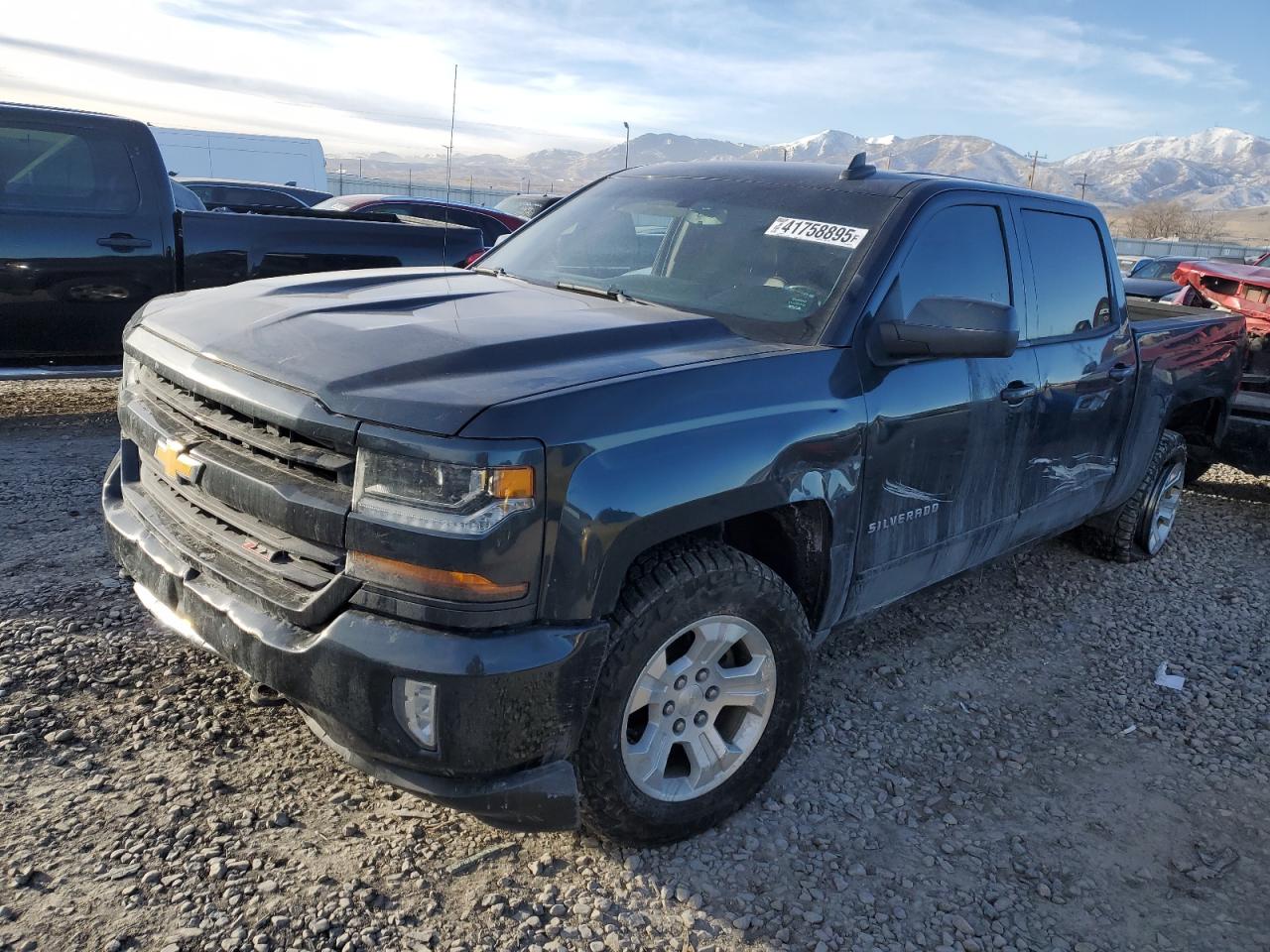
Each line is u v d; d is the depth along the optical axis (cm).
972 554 374
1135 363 458
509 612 220
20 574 405
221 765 295
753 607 274
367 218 837
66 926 229
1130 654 442
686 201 371
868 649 423
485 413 216
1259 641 466
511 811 234
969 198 358
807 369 284
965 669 412
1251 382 670
